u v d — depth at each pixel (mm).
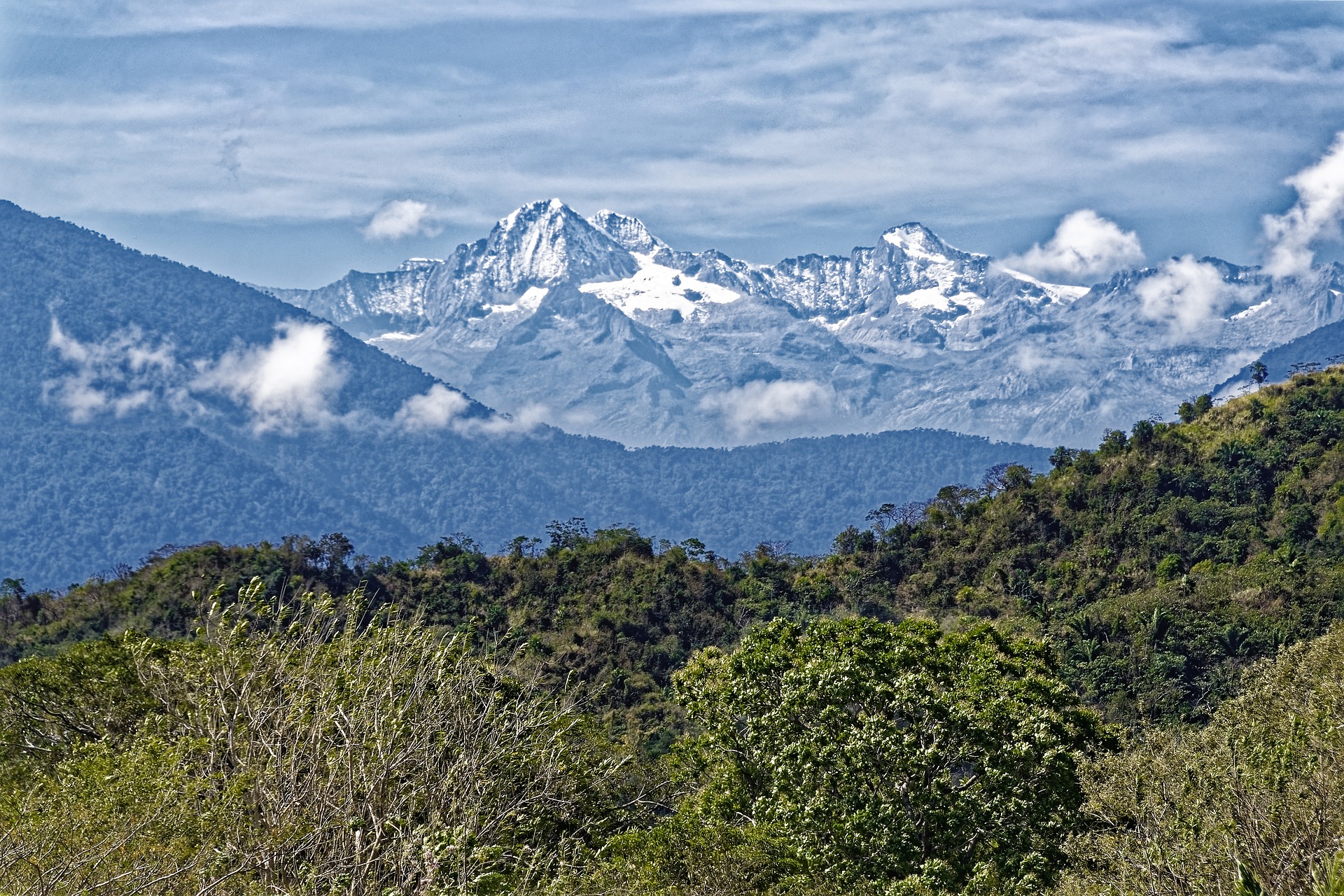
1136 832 72875
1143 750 114625
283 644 67625
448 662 71750
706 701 114750
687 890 82562
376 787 57906
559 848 69438
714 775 111250
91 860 51031
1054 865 88750
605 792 89062
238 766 61094
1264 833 55625
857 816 89000
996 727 96375
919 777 92375
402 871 53219
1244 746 85562
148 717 79188
